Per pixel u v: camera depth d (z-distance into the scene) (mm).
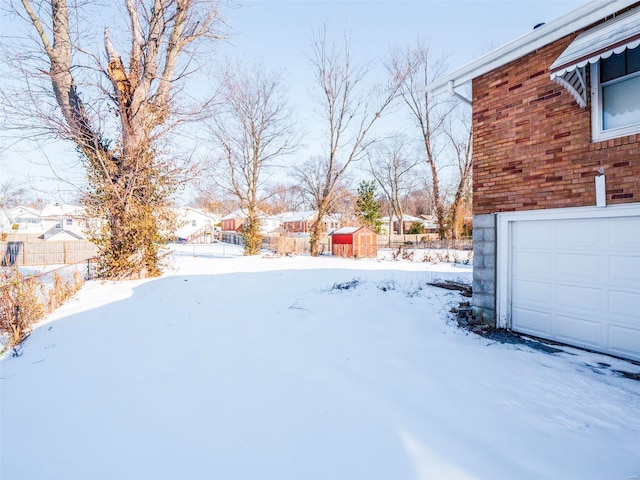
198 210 56250
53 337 5605
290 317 6586
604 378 3869
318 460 2631
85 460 2662
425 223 48469
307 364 4461
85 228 11617
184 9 11180
